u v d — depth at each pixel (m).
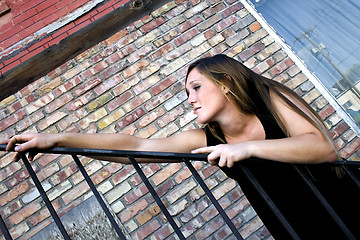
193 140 1.34
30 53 2.69
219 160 1.08
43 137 1.14
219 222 2.32
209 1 2.86
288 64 2.70
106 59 2.66
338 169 1.24
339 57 2.80
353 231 1.24
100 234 2.22
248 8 2.87
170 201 2.35
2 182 2.34
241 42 2.74
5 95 2.54
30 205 2.30
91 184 1.07
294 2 2.95
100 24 2.74
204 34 2.74
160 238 2.26
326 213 1.24
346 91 2.71
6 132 2.45
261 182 1.28
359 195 1.25
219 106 1.23
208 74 1.25
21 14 2.82
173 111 2.54
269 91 1.24
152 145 1.30
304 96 2.62
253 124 1.25
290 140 1.07
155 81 2.61
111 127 2.48
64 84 2.59
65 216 2.24
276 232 1.32
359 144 2.50
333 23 2.89
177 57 2.67
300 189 1.24
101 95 2.56
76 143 1.20
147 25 2.76
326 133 1.17
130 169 2.40
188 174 2.42
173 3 2.83
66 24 2.78
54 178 2.36
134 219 2.29
